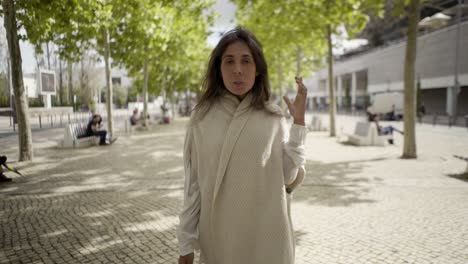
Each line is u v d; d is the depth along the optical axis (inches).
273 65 1086.4
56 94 1224.2
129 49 613.3
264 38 788.6
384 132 547.5
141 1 445.4
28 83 1179.3
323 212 206.2
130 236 169.9
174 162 381.7
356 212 205.9
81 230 178.4
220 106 60.8
